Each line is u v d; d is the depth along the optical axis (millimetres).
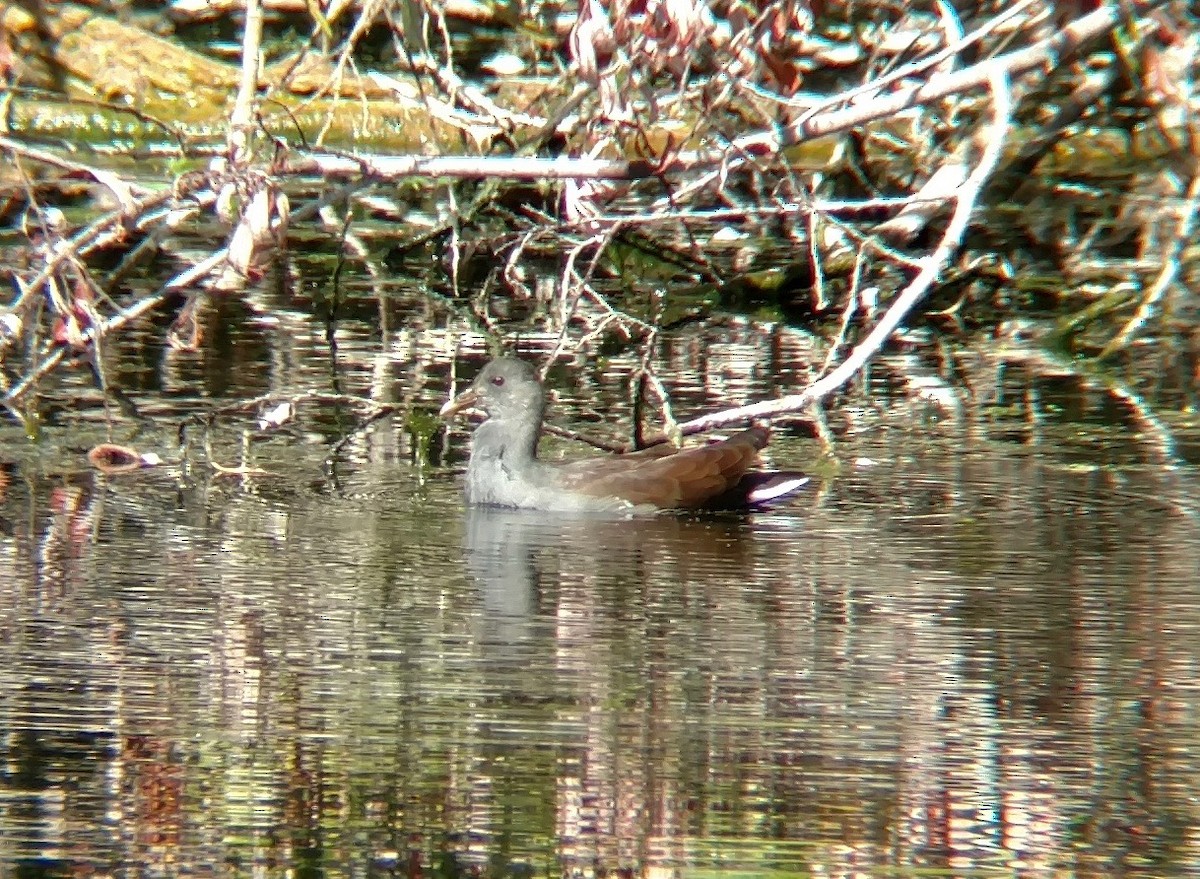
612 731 9109
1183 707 9609
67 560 12078
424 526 13461
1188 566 12469
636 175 15758
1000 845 7914
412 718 9227
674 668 10109
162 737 8906
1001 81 15977
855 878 7586
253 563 12180
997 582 12031
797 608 11375
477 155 18516
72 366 17844
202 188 16125
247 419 16531
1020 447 16250
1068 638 10773
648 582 11930
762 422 15867
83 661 10008
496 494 14133
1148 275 23422
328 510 13812
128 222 15625
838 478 15180
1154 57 18781
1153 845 7930
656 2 15008
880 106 15867
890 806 8281
